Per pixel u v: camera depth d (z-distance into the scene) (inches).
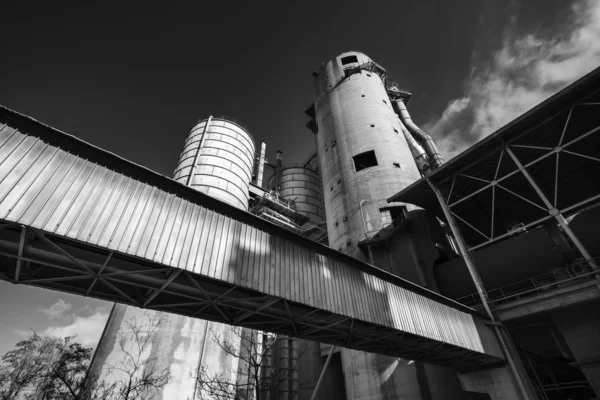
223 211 406.9
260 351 1125.1
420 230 1022.4
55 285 330.6
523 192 1040.8
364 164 1401.3
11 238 277.7
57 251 298.4
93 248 310.5
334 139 1476.4
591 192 1019.9
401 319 534.3
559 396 798.5
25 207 264.8
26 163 283.0
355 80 1643.7
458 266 892.6
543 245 732.7
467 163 849.5
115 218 311.4
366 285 530.9
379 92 1600.6
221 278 355.6
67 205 288.5
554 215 651.5
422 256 967.6
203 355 930.7
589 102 719.1
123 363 856.3
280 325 478.3
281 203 1914.4
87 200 302.4
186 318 973.2
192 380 871.1
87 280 346.0
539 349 1044.5
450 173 884.0
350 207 1205.1
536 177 979.9
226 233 392.8
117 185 330.6
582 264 680.4
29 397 909.8
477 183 986.7
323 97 1740.9
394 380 836.0
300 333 498.6
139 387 811.4
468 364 669.3
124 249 302.7
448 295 890.7
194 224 368.5
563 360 987.9
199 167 1423.5
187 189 377.4
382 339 543.2
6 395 935.7
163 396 819.4
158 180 363.9
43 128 305.6
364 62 1803.6
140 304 366.6
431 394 787.4
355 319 474.6
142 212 333.4
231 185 1432.1
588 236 677.3
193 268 338.6
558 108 717.9
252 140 1737.2
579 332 647.1
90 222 294.4
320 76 1908.2
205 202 393.7
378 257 1045.2
